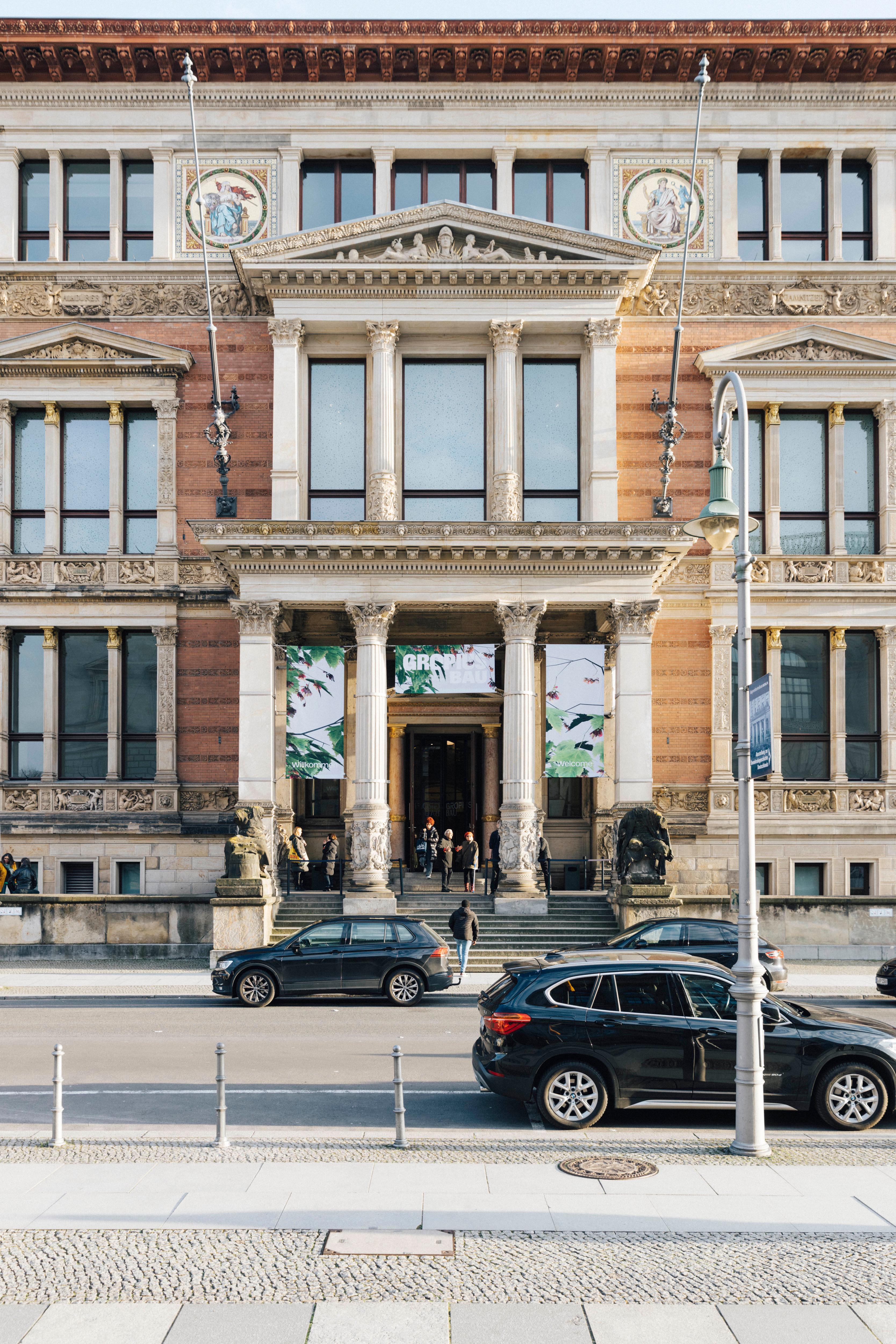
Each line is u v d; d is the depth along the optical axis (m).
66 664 35.03
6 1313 7.52
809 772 34.75
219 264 35.12
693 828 34.03
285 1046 17.92
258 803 30.25
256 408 34.81
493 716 36.88
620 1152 11.46
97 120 35.41
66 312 35.16
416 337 33.25
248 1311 7.52
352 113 35.47
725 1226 9.13
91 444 35.28
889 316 35.28
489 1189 10.08
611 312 32.38
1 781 34.00
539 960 14.55
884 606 34.53
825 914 29.61
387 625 31.22
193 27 34.44
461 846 36.97
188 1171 10.64
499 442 32.03
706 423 34.97
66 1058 16.98
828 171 35.81
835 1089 12.88
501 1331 7.24
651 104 35.44
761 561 34.59
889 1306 7.62
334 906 30.30
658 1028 12.91
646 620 30.80
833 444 34.97
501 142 35.41
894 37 34.47
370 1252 8.53
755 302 35.25
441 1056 17.20
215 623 34.66
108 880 33.78
